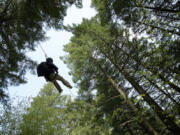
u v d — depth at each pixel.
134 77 6.00
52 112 9.62
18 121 8.27
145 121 4.67
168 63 4.01
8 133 7.63
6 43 5.36
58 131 8.28
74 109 7.89
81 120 7.06
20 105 8.85
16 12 4.32
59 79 3.71
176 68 4.35
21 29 4.98
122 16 8.23
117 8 7.98
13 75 5.98
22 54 5.86
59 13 4.71
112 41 8.03
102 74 8.87
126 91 7.15
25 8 3.99
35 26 5.02
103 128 6.42
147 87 5.21
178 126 4.15
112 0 8.08
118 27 8.94
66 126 8.42
